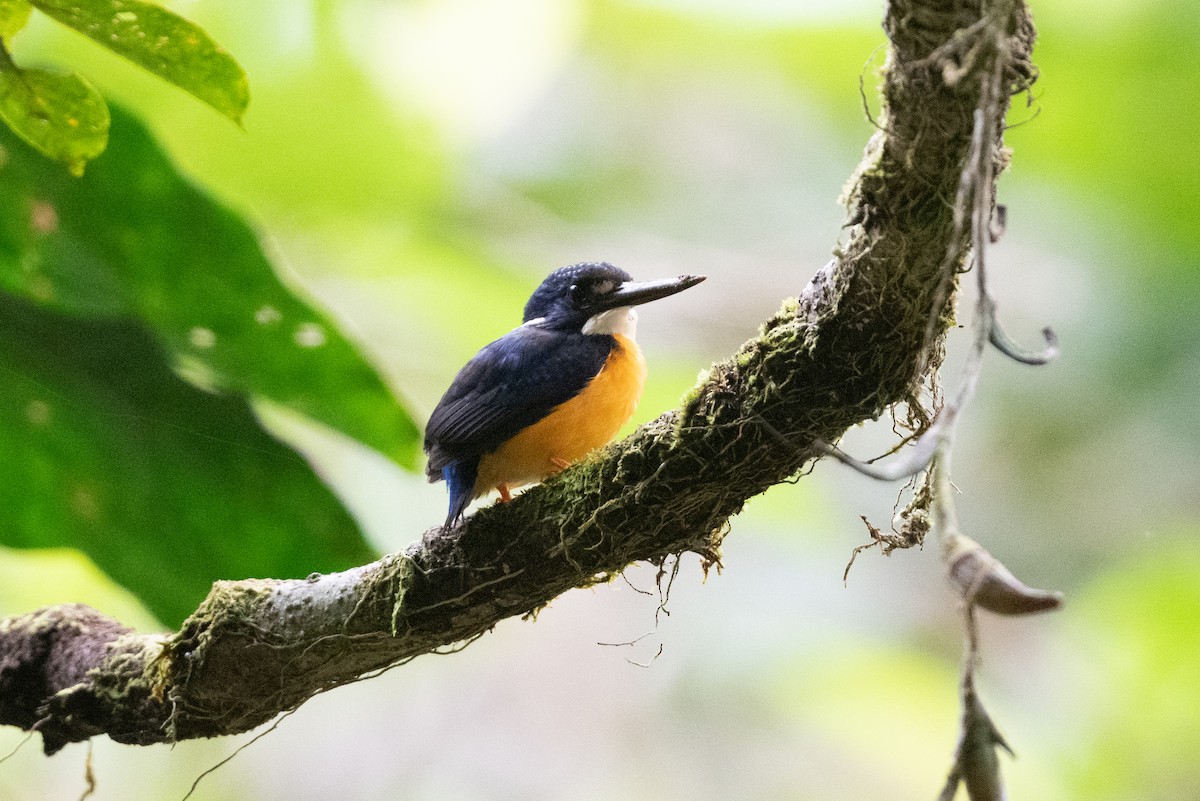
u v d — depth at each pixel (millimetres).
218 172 11039
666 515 5477
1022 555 14703
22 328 7090
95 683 6402
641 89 14789
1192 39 11406
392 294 11438
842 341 4926
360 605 5922
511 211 14219
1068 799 12086
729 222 15398
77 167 4961
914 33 4094
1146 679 12000
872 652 14430
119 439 7406
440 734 14758
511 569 5734
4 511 7465
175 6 10344
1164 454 14117
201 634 6102
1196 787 11758
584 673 15039
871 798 13766
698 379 5355
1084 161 12750
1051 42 11805
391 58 11258
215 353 7289
